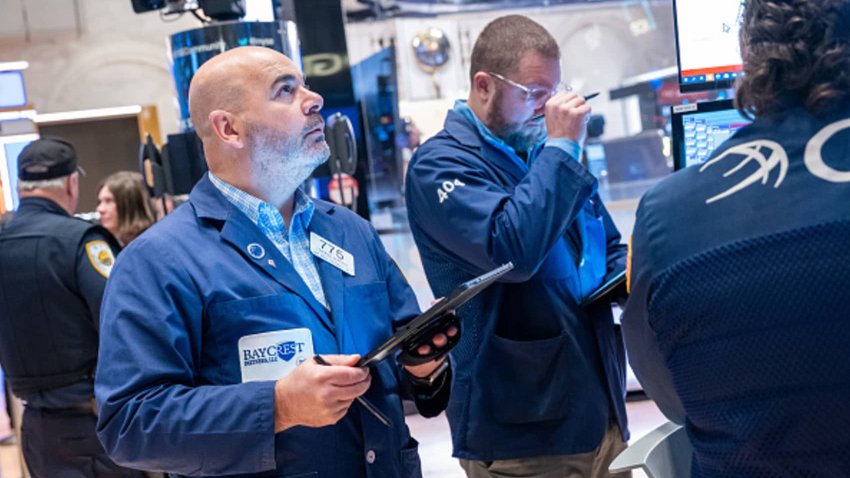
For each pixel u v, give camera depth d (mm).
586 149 7109
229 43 3580
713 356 1170
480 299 2324
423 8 6910
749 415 1146
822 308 1101
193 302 1708
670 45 8344
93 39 8102
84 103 8109
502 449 2303
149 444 1633
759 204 1168
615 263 2557
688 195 1239
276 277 1771
